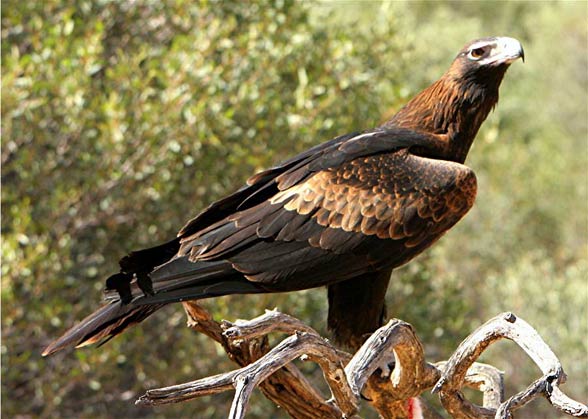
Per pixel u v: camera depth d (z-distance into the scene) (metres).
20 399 13.43
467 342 5.98
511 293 20.11
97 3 14.21
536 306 19.69
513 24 35.50
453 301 14.56
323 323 13.80
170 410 13.84
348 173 7.34
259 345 6.46
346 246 7.21
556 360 5.46
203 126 12.63
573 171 27.28
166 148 12.72
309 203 7.21
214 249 6.92
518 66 31.64
